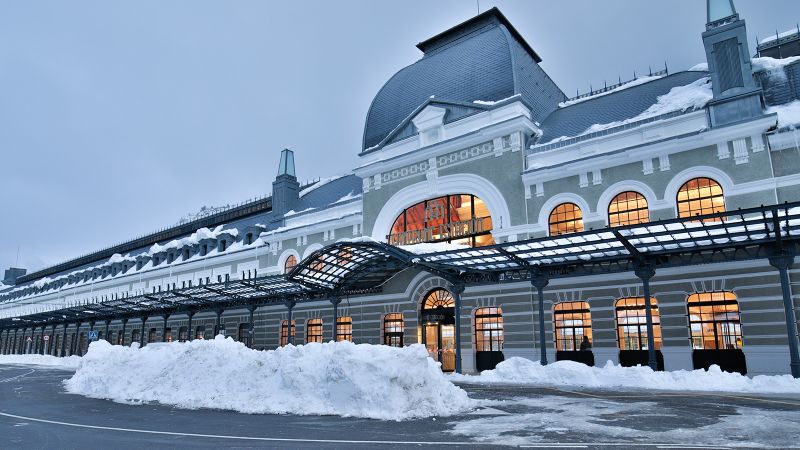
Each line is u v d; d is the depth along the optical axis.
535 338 23.42
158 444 9.71
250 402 14.38
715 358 19.42
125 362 19.66
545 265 21.27
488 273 23.23
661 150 21.22
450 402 13.41
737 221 17.28
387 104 32.78
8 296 84.62
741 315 18.94
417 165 28.92
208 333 41.25
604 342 21.64
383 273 28.42
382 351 13.70
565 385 18.52
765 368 18.19
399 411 12.35
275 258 36.44
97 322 54.94
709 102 20.59
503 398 15.27
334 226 32.88
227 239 43.19
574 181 23.41
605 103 26.48
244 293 32.56
